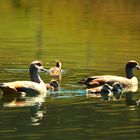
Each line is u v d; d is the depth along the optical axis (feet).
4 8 226.17
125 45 138.51
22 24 179.52
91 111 74.79
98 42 144.77
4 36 152.15
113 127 67.92
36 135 64.54
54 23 185.68
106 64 110.22
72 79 95.04
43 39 150.00
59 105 77.51
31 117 71.46
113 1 250.57
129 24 181.57
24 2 246.68
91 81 89.66
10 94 82.64
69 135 64.59
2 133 65.21
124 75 99.81
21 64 107.55
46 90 86.17
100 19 195.21
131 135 65.00
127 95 85.51
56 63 104.12
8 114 72.95
